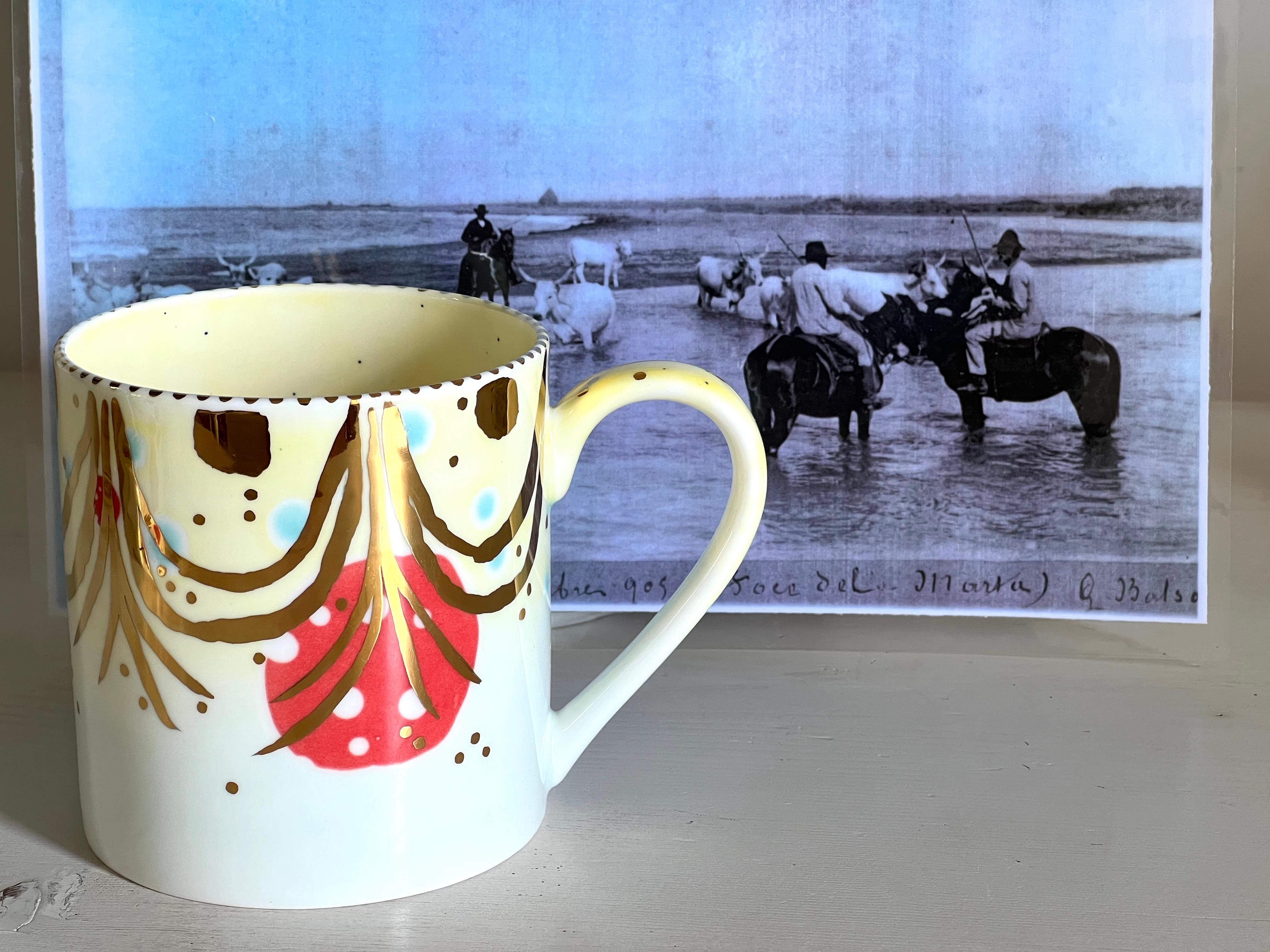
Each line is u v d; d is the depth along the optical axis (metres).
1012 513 0.48
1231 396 0.47
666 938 0.32
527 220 0.46
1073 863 0.35
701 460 0.48
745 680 0.45
